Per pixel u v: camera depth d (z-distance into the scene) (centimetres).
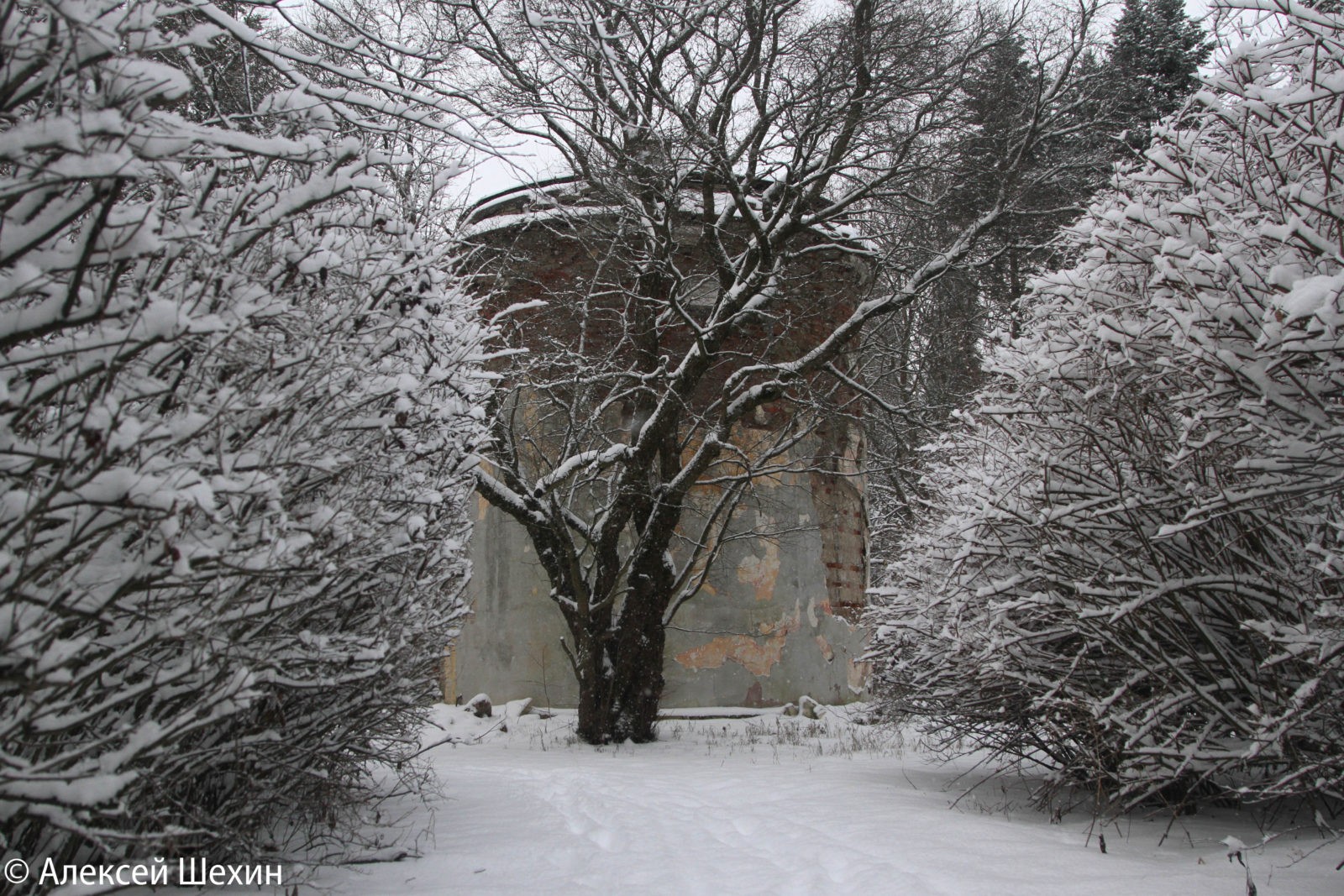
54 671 302
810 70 1349
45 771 322
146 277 361
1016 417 740
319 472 451
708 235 1390
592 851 619
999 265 1752
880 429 2123
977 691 766
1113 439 660
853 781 930
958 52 1370
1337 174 519
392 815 741
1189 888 496
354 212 506
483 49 1180
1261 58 576
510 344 1492
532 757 1215
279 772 496
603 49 1167
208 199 407
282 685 443
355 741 593
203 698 371
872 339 1717
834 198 1638
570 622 1389
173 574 321
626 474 1372
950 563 816
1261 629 532
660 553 1411
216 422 356
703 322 1644
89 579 330
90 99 287
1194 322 548
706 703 1591
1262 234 523
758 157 1338
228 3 420
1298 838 605
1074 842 627
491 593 1608
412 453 556
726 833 685
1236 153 616
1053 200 1470
